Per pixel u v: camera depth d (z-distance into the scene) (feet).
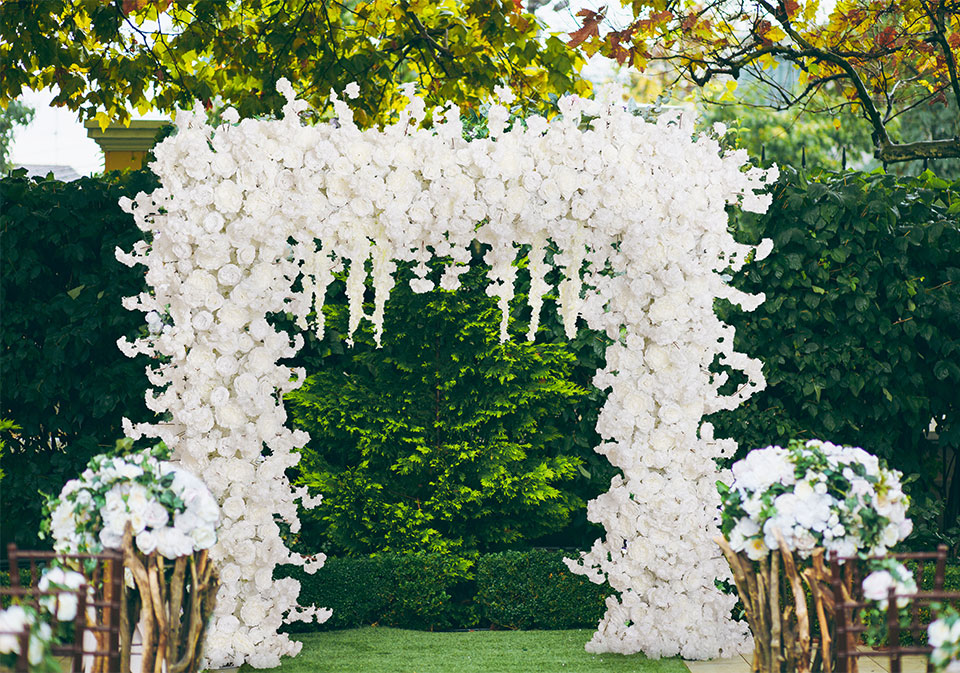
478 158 17.02
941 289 20.21
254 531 17.47
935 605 11.72
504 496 21.33
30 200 20.38
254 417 17.48
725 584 19.94
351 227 17.33
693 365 18.15
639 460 18.22
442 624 20.92
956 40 23.24
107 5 24.25
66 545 11.90
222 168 16.74
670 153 17.61
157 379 17.22
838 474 12.81
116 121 29.07
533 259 17.90
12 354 20.30
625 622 18.33
